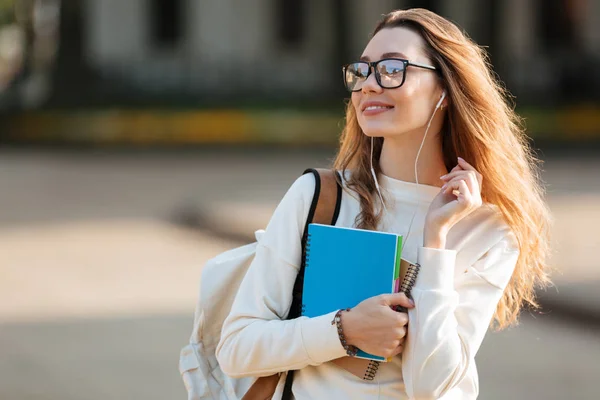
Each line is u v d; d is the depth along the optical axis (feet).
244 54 140.46
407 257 11.05
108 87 129.90
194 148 114.42
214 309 11.69
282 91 138.10
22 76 158.61
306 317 10.55
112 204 65.77
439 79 11.13
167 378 25.98
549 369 27.12
